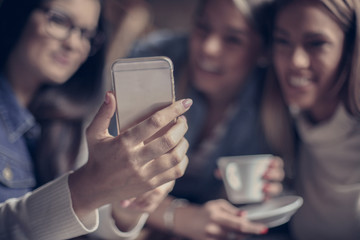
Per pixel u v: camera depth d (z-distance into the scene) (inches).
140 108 26.5
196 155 59.7
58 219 26.2
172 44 64.0
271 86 52.5
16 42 42.2
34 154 45.5
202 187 59.7
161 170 24.7
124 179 24.2
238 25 51.7
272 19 48.1
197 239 45.4
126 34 85.7
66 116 46.2
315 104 45.1
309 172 50.0
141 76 26.2
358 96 41.7
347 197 44.5
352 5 39.0
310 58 40.9
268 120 53.9
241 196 45.3
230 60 54.2
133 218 39.2
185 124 25.3
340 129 44.3
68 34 42.3
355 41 39.8
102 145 24.0
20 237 27.3
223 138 59.4
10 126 41.3
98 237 39.8
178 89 60.6
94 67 48.3
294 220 51.0
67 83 46.9
